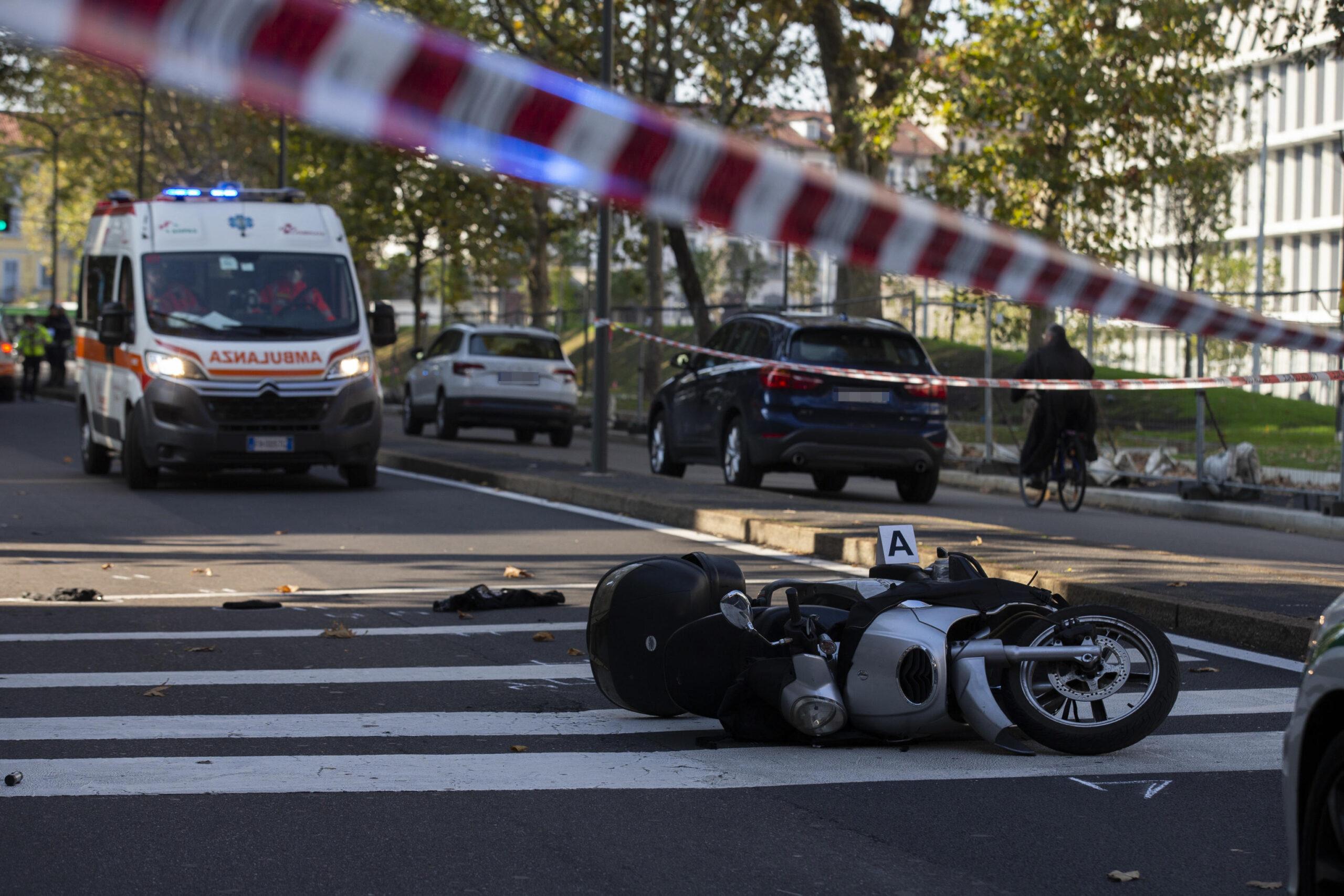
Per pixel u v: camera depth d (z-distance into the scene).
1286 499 17.66
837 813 5.00
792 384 17.14
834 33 30.77
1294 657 8.02
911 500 18.03
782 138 36.88
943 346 23.72
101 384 18.30
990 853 4.55
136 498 16.38
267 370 16.67
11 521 14.12
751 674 5.99
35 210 96.88
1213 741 6.11
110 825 4.78
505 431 34.50
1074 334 20.66
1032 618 5.94
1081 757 5.81
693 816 4.95
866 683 5.92
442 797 5.16
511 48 32.97
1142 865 4.45
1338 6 17.44
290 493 17.20
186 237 17.34
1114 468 19.77
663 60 32.28
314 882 4.21
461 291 50.84
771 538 12.88
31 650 8.02
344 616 9.23
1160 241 43.16
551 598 9.71
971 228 1.80
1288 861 4.09
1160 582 9.58
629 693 6.25
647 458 25.86
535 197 42.91
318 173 45.94
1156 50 26.28
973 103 26.50
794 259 28.05
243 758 5.71
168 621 8.97
